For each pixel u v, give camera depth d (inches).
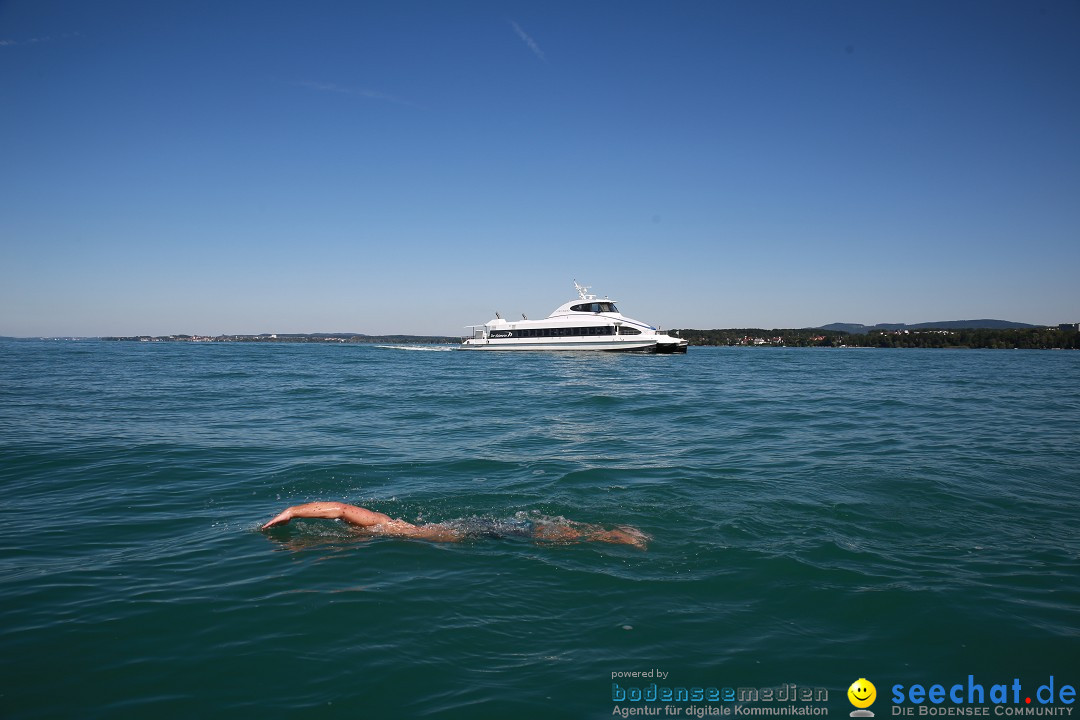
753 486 318.7
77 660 150.7
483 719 130.6
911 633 167.2
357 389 946.1
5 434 472.4
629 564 213.0
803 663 153.1
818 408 698.2
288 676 145.5
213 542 234.5
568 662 152.6
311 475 345.1
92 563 212.5
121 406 666.8
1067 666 152.6
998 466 369.1
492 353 2807.6
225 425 539.5
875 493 304.5
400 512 274.2
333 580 198.1
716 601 185.2
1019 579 200.2
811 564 212.2
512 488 316.2
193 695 137.8
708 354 3169.3
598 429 532.4
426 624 169.8
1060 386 1096.8
